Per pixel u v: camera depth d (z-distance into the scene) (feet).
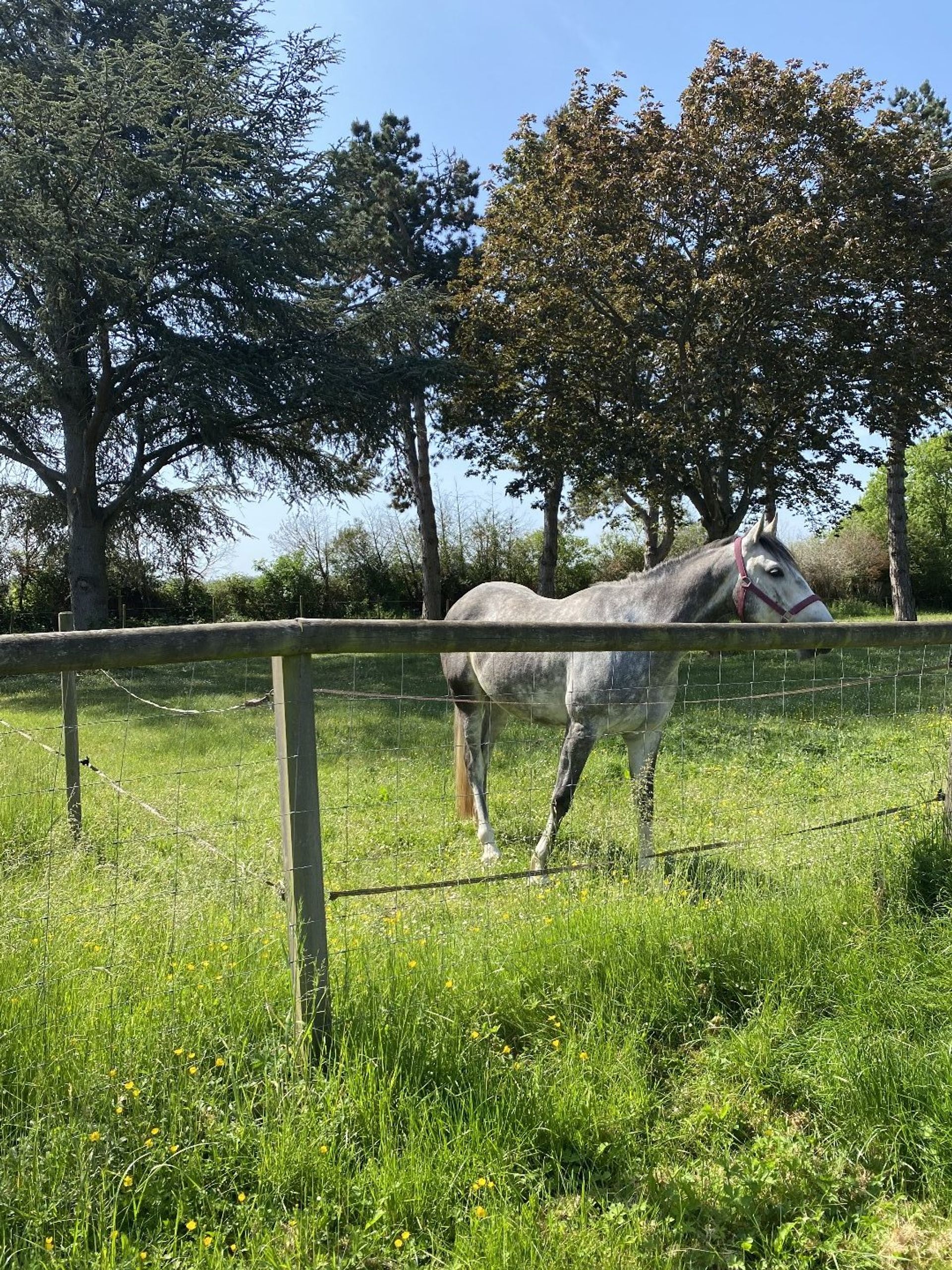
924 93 87.45
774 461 64.03
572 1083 8.24
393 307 71.92
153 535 86.74
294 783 8.10
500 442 77.00
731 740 25.75
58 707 38.42
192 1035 8.30
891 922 11.33
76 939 10.32
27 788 18.13
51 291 60.13
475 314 72.95
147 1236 6.61
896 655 47.21
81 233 58.29
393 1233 6.74
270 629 7.73
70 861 13.97
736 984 10.20
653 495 66.23
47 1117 7.21
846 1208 7.29
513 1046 9.24
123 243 61.62
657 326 61.36
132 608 95.45
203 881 12.46
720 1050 9.09
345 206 73.20
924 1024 9.38
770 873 12.71
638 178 57.36
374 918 11.29
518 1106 7.97
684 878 12.63
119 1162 7.09
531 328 66.95
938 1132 7.81
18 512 82.53
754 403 62.39
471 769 18.72
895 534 78.07
